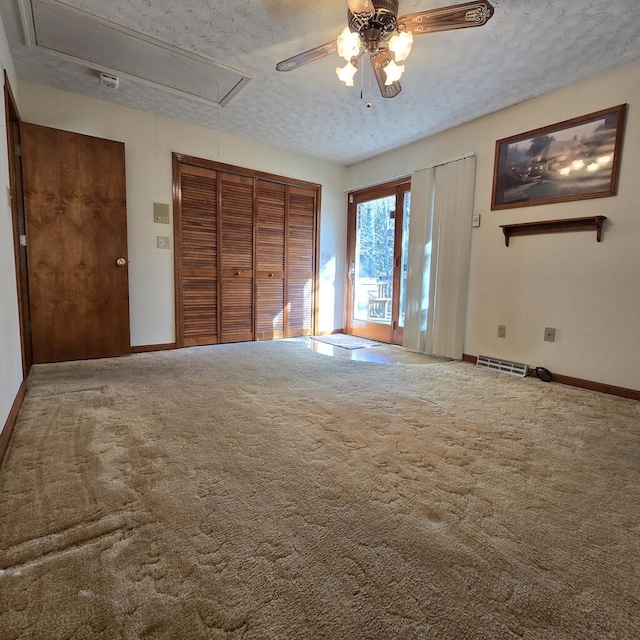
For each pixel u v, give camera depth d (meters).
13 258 2.27
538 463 1.63
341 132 3.83
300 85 2.89
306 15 2.11
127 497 1.32
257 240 4.35
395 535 1.16
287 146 4.30
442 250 3.73
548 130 2.91
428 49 2.35
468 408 2.29
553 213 2.92
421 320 3.98
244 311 4.33
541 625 0.87
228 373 2.96
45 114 3.05
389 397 2.47
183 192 3.79
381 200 4.65
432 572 1.01
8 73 2.42
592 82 2.67
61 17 2.16
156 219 3.65
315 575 0.99
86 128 3.22
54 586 0.94
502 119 3.23
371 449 1.72
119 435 1.80
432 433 1.91
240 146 4.08
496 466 1.59
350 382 2.80
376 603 0.91
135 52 2.51
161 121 3.58
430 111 3.28
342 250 5.16
